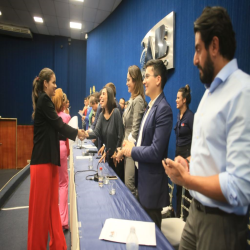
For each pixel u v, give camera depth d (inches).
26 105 335.9
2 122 188.7
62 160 79.6
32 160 56.0
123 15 195.0
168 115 47.7
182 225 57.2
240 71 24.7
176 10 105.1
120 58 203.5
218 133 24.5
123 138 81.0
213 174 25.6
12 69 328.2
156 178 47.6
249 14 62.1
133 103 75.3
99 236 33.2
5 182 154.5
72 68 354.3
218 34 24.0
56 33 329.1
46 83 58.9
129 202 46.1
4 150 190.7
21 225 87.7
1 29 294.7
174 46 106.4
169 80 112.7
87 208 43.0
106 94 82.3
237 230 25.3
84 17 251.6
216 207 26.0
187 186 24.7
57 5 230.1
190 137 88.2
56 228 60.9
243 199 20.8
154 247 30.8
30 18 271.3
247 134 20.8
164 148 46.6
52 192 60.4
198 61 26.5
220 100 24.6
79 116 360.2
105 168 74.0
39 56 339.0
